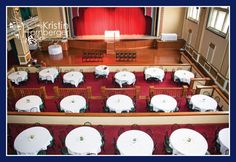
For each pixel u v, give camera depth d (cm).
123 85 1104
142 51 1647
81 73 1147
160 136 741
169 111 809
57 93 990
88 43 1680
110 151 694
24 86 1127
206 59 1207
